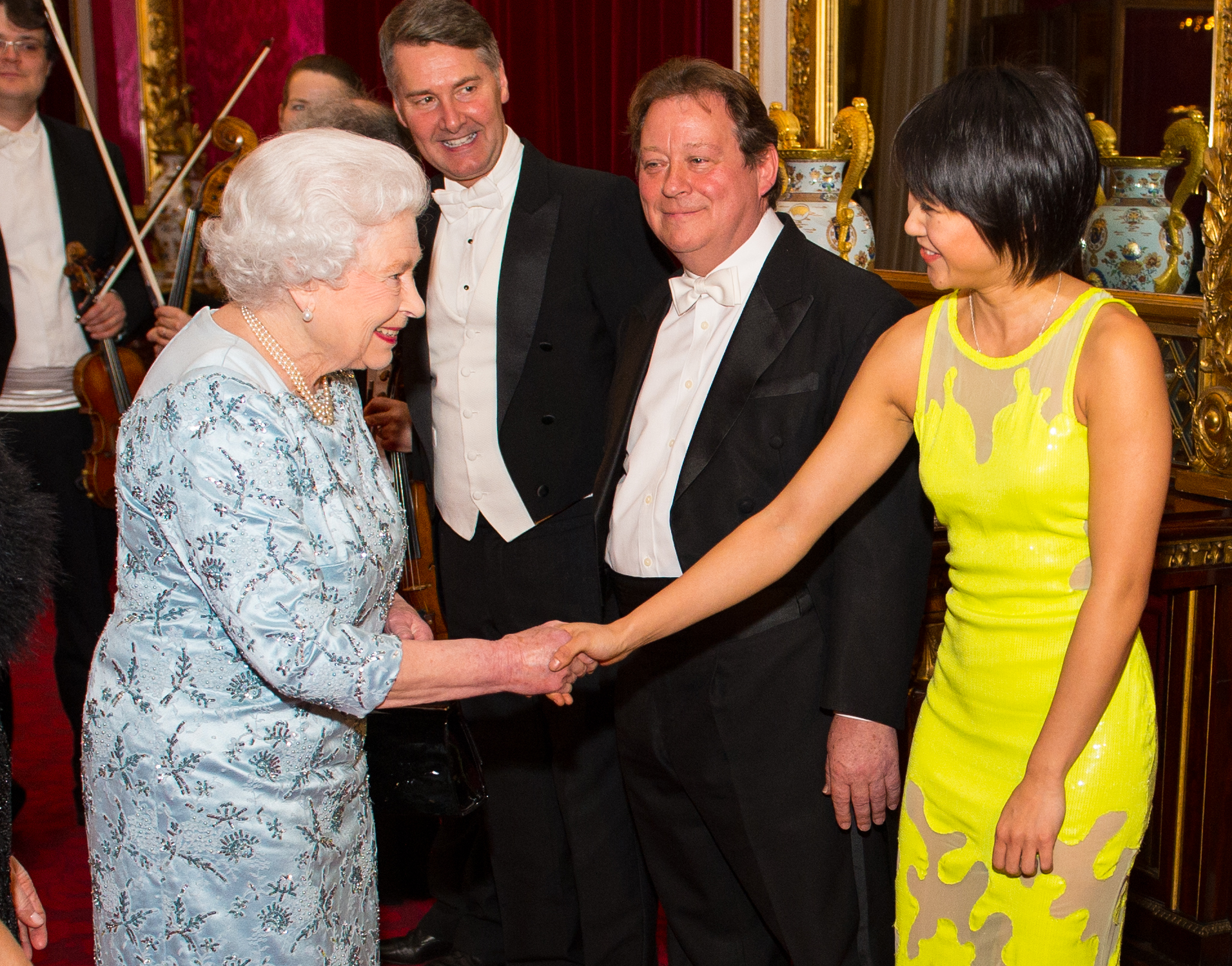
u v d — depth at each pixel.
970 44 2.87
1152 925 2.54
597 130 4.30
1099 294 1.45
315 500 1.51
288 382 1.54
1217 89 2.37
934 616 2.31
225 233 1.50
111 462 3.23
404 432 2.72
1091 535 1.41
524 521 2.35
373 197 1.49
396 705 1.57
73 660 3.38
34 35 3.32
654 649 1.95
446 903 2.71
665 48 3.96
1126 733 1.50
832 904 1.93
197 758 1.50
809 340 1.85
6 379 3.31
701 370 1.94
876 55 3.15
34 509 1.32
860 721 1.82
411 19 2.26
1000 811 1.54
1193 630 2.40
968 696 1.58
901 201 3.13
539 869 2.45
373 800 1.88
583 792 2.33
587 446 2.36
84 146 3.52
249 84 6.41
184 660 1.50
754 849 1.92
